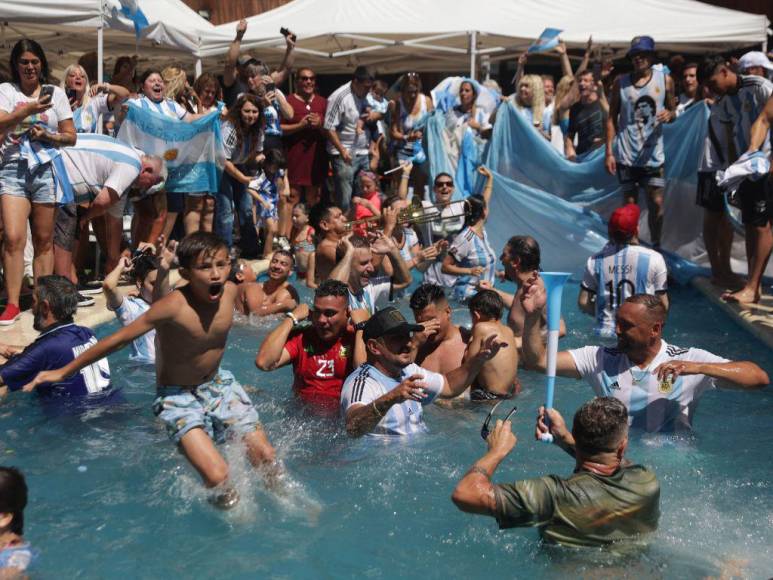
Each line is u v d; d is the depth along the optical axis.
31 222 7.77
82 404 6.03
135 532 4.33
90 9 9.62
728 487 4.80
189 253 4.80
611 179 11.52
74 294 6.10
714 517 4.42
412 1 14.59
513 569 3.96
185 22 12.98
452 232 10.05
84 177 8.36
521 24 13.97
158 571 3.97
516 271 6.87
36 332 7.36
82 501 4.65
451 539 4.27
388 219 8.70
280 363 5.95
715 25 13.92
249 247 12.23
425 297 6.16
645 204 11.39
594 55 15.29
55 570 3.96
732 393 6.60
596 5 14.55
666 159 11.23
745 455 5.28
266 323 8.42
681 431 5.48
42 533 4.29
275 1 18.89
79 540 4.24
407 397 5.13
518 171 11.80
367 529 4.38
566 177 11.64
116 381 6.57
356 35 13.58
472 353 6.09
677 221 11.36
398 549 4.18
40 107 7.13
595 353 5.49
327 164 13.37
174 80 10.98
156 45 13.04
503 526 3.93
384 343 5.39
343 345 6.02
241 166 11.88
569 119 13.30
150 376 6.72
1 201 7.58
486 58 15.65
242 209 12.08
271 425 5.66
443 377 5.62
